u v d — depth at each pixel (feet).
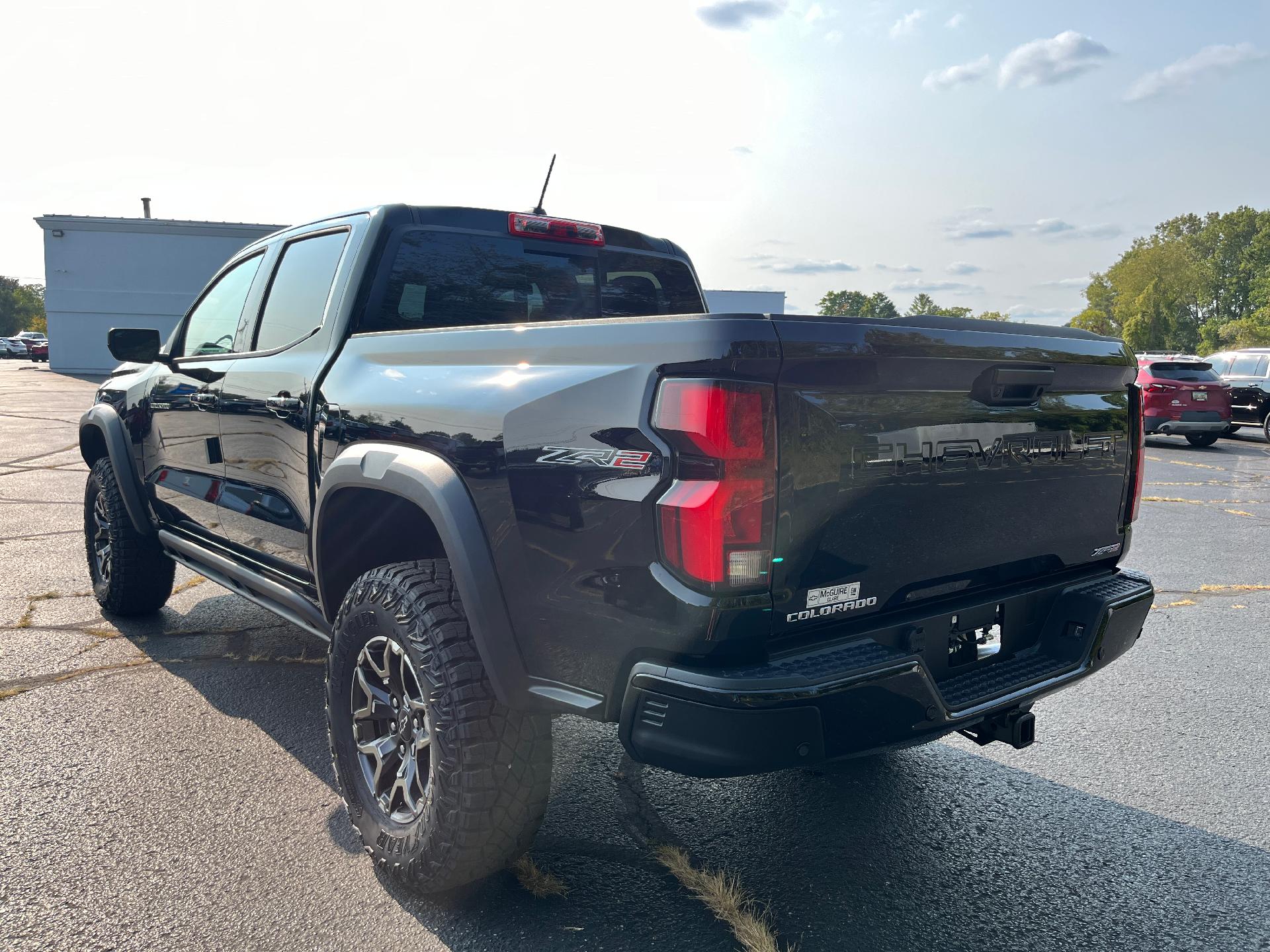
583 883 8.21
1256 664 15.14
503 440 7.16
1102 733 12.19
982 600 7.89
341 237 10.55
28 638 14.85
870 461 6.70
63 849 8.55
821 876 8.45
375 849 8.10
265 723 11.61
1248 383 58.59
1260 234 379.55
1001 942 7.50
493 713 7.30
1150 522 29.04
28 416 56.90
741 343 5.99
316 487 9.57
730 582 6.07
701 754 6.15
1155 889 8.39
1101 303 403.13
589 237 11.63
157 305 112.57
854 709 6.42
